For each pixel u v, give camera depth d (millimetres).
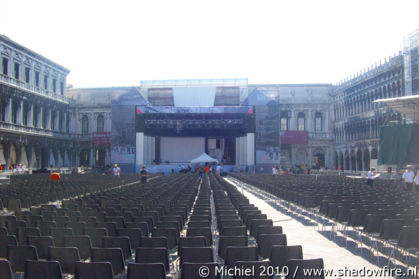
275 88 79812
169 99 79625
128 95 68062
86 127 90750
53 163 78938
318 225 18281
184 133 76375
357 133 76188
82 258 10797
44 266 8109
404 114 36031
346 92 81938
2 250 10570
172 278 11000
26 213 15273
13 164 63062
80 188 30141
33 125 71375
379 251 13648
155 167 68438
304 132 84812
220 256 10586
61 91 84188
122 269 9391
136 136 67312
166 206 18734
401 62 58188
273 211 23859
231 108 66188
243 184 45875
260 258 11070
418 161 33875
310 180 40031
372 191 24266
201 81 79938
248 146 67688
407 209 14883
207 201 19625
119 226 14438
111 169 67688
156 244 10523
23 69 67625
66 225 13078
